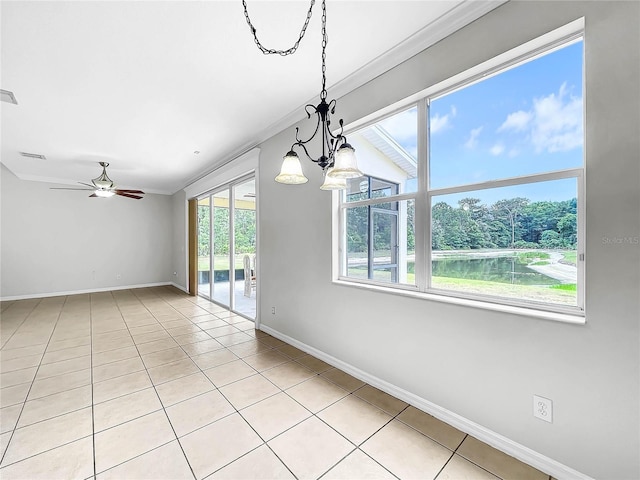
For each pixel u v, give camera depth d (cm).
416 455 162
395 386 221
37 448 167
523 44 154
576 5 138
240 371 265
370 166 257
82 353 309
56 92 254
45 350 317
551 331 147
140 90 254
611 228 130
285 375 257
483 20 169
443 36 186
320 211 288
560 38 150
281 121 321
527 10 153
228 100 275
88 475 148
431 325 197
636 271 124
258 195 382
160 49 200
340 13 171
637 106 124
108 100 270
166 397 221
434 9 171
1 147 401
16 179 578
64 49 198
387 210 241
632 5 124
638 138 124
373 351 237
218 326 405
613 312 130
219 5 163
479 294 186
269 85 250
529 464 154
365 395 223
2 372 264
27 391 230
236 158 429
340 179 168
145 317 454
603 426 133
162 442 172
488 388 170
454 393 185
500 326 164
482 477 147
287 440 174
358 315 249
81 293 649
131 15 169
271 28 182
